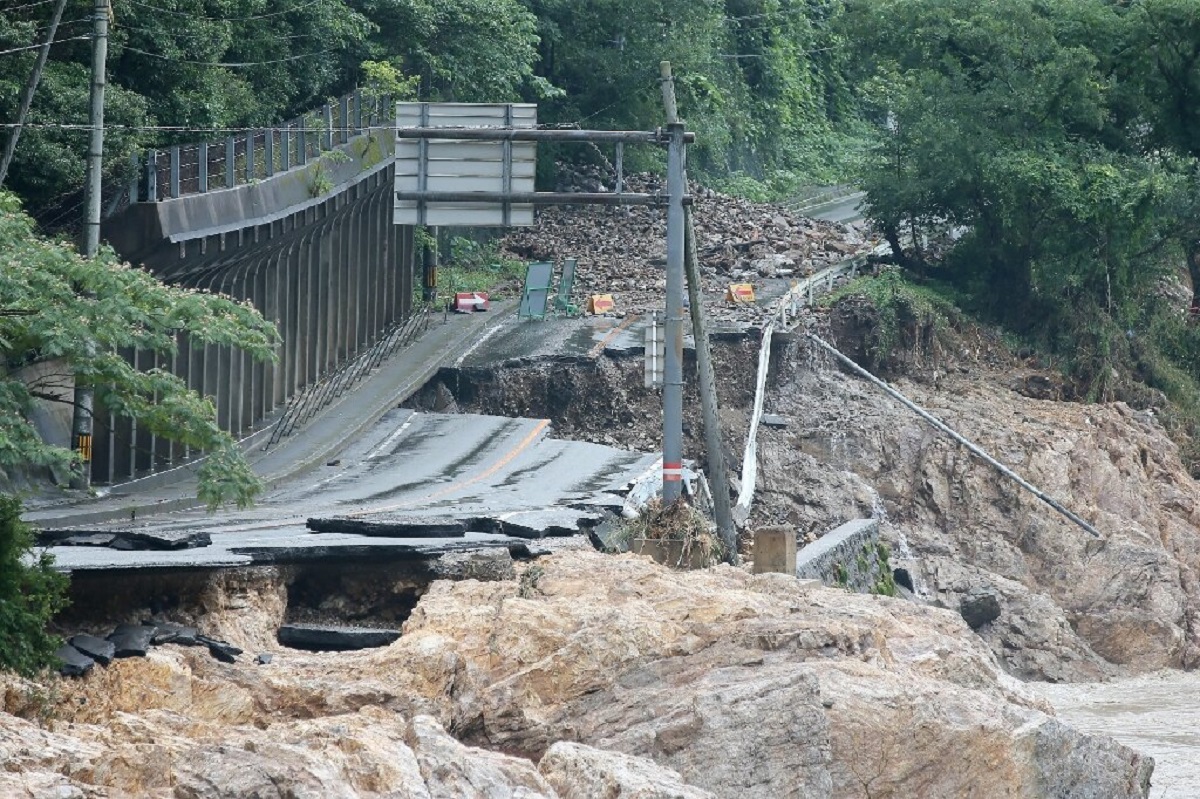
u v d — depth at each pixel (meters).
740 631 29.19
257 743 20.95
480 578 35.78
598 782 22.28
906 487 76.31
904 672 29.22
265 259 63.06
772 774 25.58
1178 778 41.16
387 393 70.31
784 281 91.25
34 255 33.19
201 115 65.25
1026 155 90.62
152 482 54.22
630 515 47.72
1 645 26.58
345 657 29.19
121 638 28.98
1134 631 70.75
